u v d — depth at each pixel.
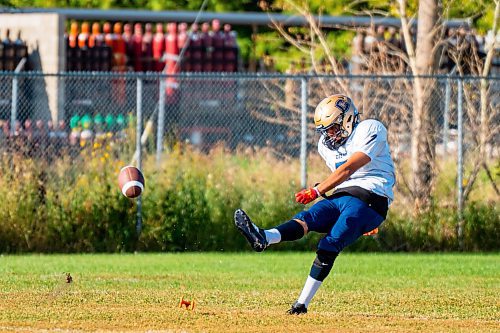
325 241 29.47
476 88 61.28
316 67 63.50
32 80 76.62
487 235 56.09
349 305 33.47
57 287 37.03
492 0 73.38
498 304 34.16
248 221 28.64
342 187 30.17
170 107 74.25
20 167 54.12
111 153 55.38
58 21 78.12
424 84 57.06
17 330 27.42
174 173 55.34
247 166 56.69
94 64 79.44
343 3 87.19
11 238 53.50
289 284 39.56
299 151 62.06
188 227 54.72
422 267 47.19
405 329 28.41
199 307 32.41
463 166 56.41
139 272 43.75
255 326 28.42
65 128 69.44
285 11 89.94
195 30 81.44
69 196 54.12
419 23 62.78
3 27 81.06
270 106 66.75
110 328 27.91
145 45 81.69
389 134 57.22
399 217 56.47
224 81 73.69
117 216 54.16
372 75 54.38
